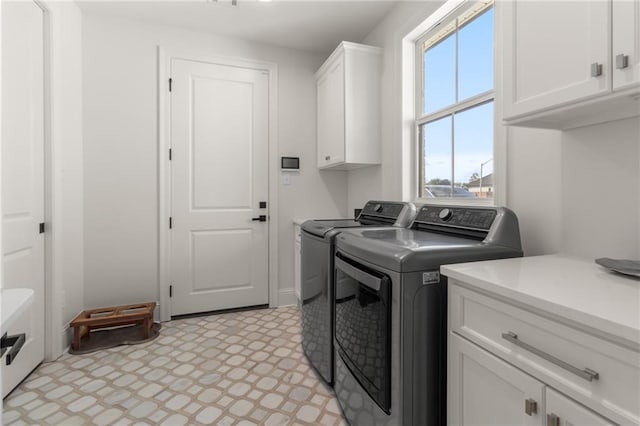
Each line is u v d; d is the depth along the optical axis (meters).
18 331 1.88
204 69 2.98
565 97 1.02
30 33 1.97
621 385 0.63
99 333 2.59
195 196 2.98
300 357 2.20
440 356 1.16
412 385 1.13
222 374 1.99
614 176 1.18
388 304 1.16
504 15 1.23
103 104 2.70
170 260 2.91
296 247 3.21
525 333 0.84
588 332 0.69
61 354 2.24
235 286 3.13
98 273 2.71
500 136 1.65
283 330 2.66
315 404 1.70
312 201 3.34
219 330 2.66
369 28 2.86
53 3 2.13
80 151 2.61
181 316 2.96
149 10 2.64
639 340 0.58
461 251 1.21
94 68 2.67
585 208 1.27
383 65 2.69
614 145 1.18
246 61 3.10
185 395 1.78
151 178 2.85
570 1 1.00
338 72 2.72
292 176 3.28
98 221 2.71
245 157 3.13
